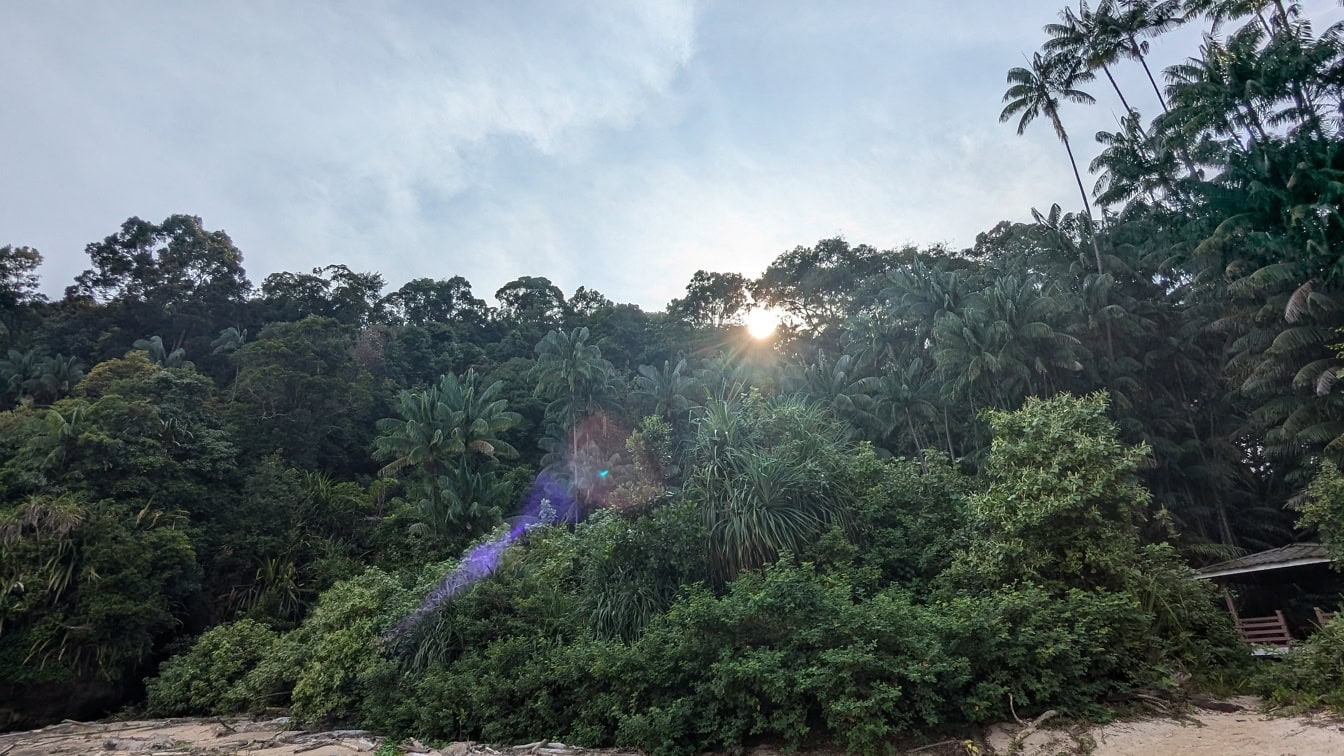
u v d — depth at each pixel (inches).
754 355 2027.6
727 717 314.5
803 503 436.1
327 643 505.4
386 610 521.3
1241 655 356.2
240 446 1226.0
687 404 1466.5
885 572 419.5
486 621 463.2
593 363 1557.6
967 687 302.7
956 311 1196.5
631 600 423.5
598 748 343.9
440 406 1323.8
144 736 524.4
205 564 957.8
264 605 933.2
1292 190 816.3
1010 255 1454.2
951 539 432.5
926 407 1194.6
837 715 282.2
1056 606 325.1
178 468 976.9
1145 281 1176.2
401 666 468.1
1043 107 1337.4
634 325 2372.0
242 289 2197.3
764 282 2192.4
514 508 1528.1
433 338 2363.4
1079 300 1129.4
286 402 1430.9
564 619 457.1
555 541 617.0
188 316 1993.1
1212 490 1056.8
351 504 1209.4
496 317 2967.5
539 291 3100.4
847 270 1979.6
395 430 1331.2
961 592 362.3
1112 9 1266.0
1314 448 812.6
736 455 448.8
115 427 956.0
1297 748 237.8
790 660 310.0
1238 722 278.2
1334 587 620.1
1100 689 302.8
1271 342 848.3
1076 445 380.8
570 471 1537.9
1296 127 850.8
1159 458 1026.1
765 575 380.8
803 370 1470.2
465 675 412.5
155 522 885.8
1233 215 892.6
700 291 2573.8
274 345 1440.7
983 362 1053.8
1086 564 365.1
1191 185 1007.6
